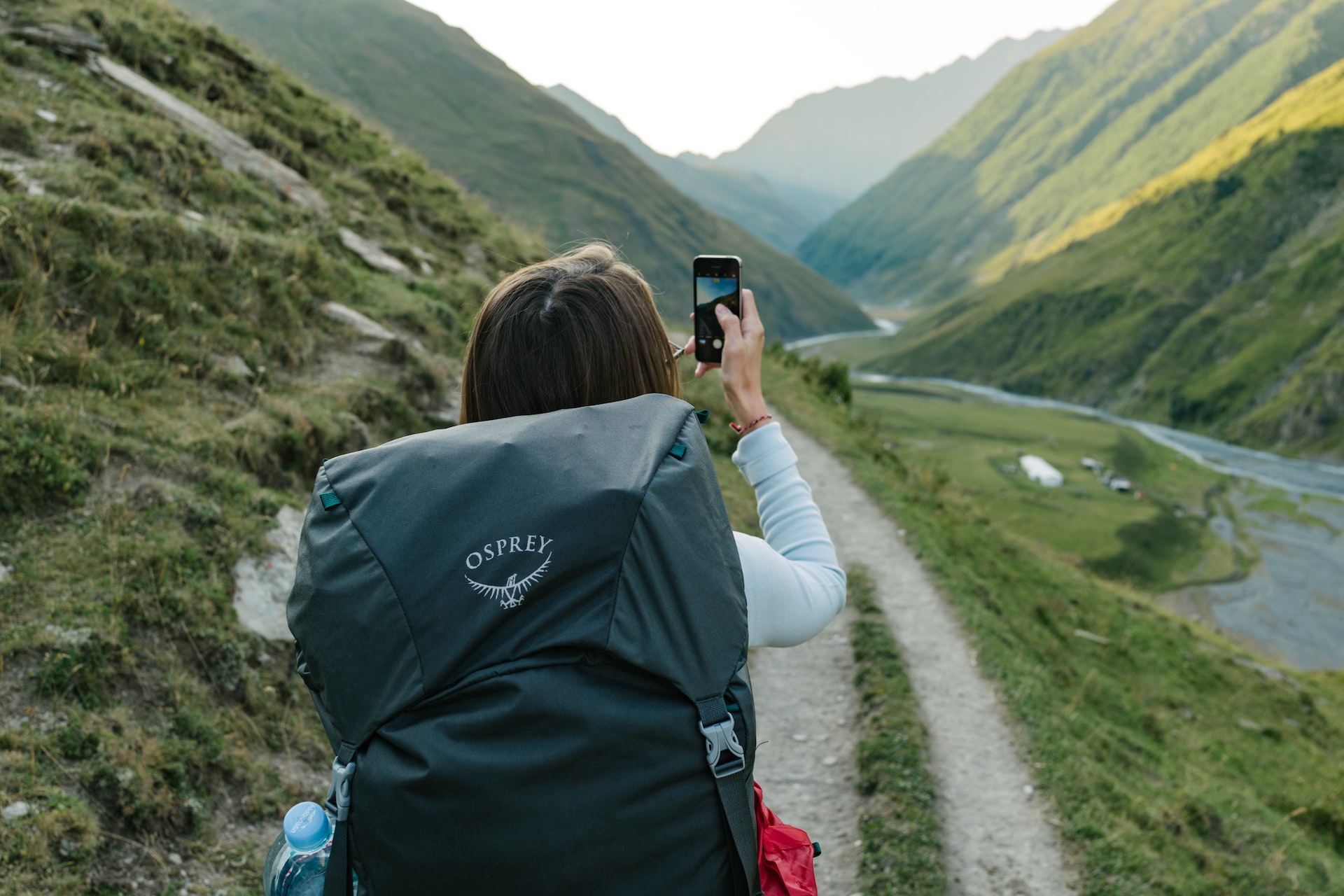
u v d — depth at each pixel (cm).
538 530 91
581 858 83
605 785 84
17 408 477
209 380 621
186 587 442
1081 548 8712
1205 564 9019
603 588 91
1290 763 1262
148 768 364
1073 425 15475
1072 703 843
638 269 136
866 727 652
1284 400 15400
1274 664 1947
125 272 627
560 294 117
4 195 602
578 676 88
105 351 577
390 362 789
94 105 898
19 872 305
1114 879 512
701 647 93
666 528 95
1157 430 16712
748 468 137
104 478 477
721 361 140
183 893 339
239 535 491
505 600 88
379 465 99
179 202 835
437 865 82
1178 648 1583
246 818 385
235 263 734
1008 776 609
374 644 89
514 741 84
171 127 943
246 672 435
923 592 948
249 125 1171
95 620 397
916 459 2341
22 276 562
